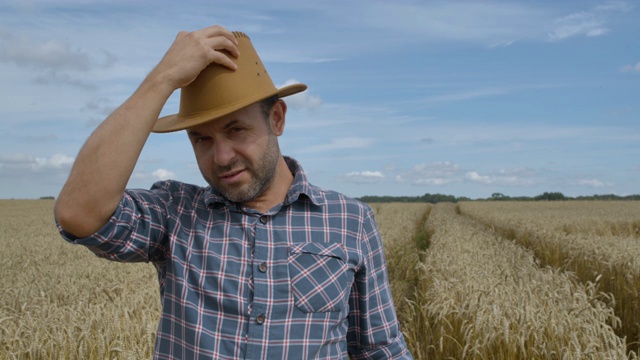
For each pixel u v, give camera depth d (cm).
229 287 168
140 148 155
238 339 165
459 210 4994
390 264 1198
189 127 165
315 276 174
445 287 623
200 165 174
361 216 192
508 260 995
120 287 621
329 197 190
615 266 845
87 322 393
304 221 181
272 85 181
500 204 5369
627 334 692
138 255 174
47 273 819
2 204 4956
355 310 195
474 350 429
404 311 783
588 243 1132
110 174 150
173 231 176
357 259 185
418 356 495
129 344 370
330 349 175
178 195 184
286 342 167
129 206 168
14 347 367
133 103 155
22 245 1309
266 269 170
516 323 460
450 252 1002
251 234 175
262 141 171
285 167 188
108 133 151
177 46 163
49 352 363
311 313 171
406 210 4016
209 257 171
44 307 476
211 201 177
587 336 422
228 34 171
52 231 1856
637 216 2645
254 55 181
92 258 1042
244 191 171
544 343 424
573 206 4503
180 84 161
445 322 505
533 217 2567
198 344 166
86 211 151
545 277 691
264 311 167
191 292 170
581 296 545
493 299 525
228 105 166
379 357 199
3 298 605
